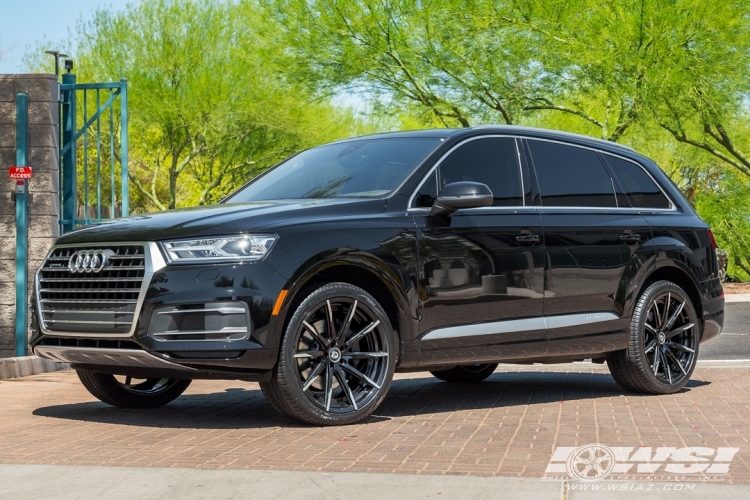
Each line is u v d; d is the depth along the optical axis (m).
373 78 25.44
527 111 25.28
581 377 9.21
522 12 23.27
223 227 5.86
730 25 21.59
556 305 7.14
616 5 22.48
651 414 6.61
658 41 21.86
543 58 22.94
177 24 33.94
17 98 10.29
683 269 8.05
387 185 6.64
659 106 22.97
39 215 10.45
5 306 10.57
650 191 8.14
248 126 36.28
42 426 6.21
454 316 6.57
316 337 6.04
